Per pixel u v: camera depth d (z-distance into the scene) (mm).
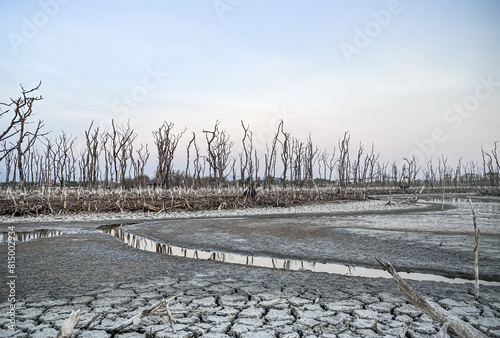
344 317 4836
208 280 6816
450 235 11914
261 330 4414
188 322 4668
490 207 26672
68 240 11859
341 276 7133
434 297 5613
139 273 7398
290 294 5875
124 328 4441
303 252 9672
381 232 12844
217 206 27359
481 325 4469
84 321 4648
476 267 5566
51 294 5867
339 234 12641
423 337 4172
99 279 6875
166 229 14969
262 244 10922
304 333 4316
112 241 11680
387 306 5273
